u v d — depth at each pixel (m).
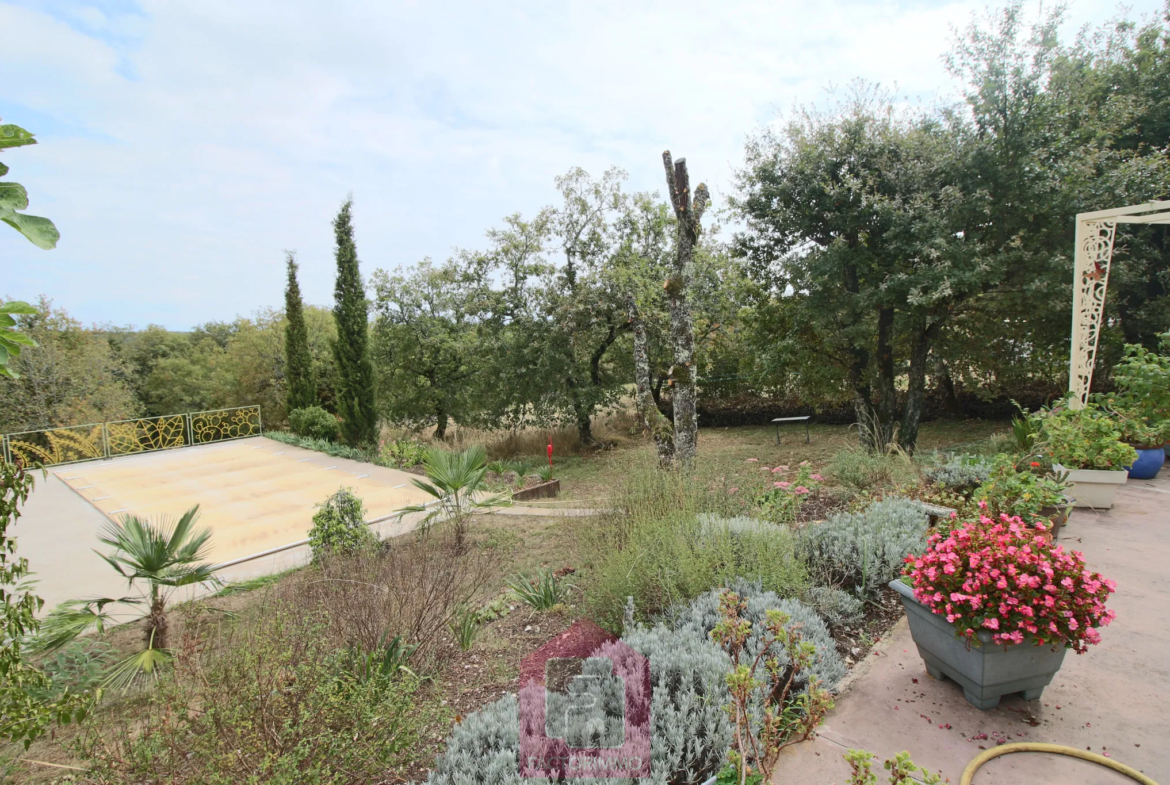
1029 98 7.87
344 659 2.99
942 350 10.19
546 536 6.12
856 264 8.87
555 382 13.76
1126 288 9.18
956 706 2.50
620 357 14.34
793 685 2.60
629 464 7.57
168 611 4.79
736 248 10.74
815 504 5.67
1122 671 2.66
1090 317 6.05
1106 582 2.32
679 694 2.40
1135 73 9.39
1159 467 5.79
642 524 4.34
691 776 2.10
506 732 2.27
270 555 6.18
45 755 2.99
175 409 21.05
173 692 2.61
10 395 14.24
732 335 12.97
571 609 3.99
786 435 14.72
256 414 14.97
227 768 2.09
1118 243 8.52
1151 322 8.94
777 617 2.29
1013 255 7.91
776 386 12.54
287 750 2.17
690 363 7.18
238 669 2.57
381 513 7.51
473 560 5.38
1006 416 12.78
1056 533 4.38
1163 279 9.12
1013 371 10.59
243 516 7.68
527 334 13.91
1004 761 2.14
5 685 2.10
